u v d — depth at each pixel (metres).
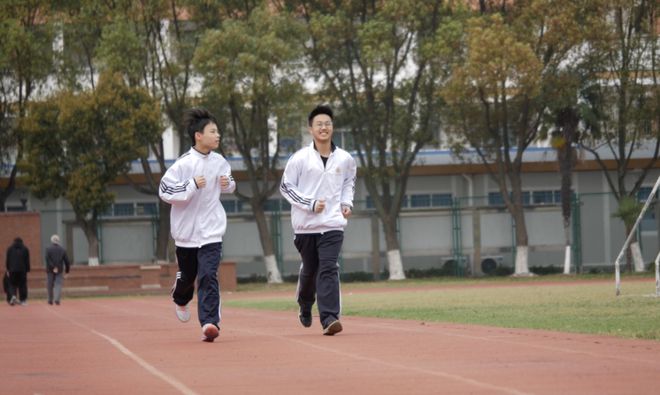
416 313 30.39
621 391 10.38
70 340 20.52
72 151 78.06
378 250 88.75
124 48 77.75
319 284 19.41
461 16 80.38
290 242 89.38
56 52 81.50
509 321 24.67
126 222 87.69
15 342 20.50
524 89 74.62
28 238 71.88
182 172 18.94
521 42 74.81
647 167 83.44
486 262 89.06
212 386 11.71
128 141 76.31
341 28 79.69
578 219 87.88
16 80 81.25
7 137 82.12
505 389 10.64
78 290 72.94
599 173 93.44
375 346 16.36
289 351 15.92
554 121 81.38
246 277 89.75
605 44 78.44
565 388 10.65
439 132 94.50
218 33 76.25
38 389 11.99
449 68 79.75
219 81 76.81
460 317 27.38
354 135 84.25
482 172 93.56
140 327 25.23
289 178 19.83
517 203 83.44
